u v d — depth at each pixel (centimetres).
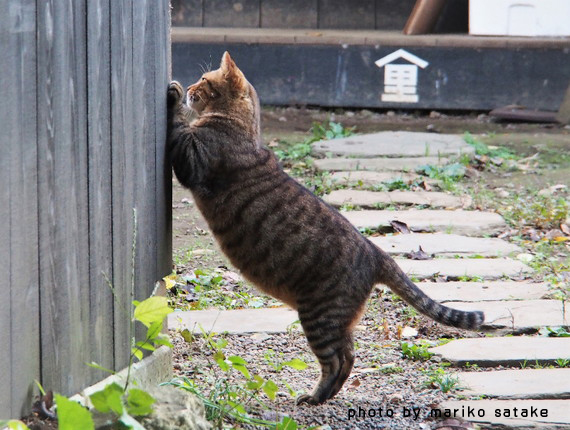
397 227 1094
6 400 465
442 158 1389
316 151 1428
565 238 1087
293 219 688
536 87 1697
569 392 684
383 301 894
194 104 726
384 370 734
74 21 506
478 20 1733
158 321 523
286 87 1759
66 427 421
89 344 548
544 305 865
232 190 702
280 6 1920
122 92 573
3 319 457
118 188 574
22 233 469
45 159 486
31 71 467
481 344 777
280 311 855
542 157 1448
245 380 701
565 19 1700
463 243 1050
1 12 439
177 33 1736
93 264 546
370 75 1734
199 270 946
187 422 516
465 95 1719
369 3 1908
